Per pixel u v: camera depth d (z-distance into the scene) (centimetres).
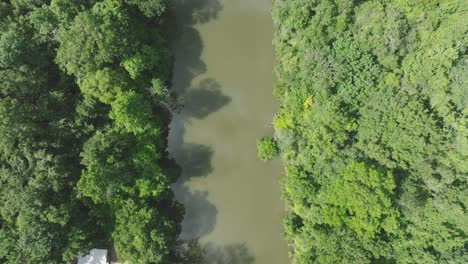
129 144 4294
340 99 4134
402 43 3978
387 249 3862
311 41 4306
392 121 3941
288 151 4425
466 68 3672
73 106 4341
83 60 4028
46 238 3816
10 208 3803
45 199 3928
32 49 4153
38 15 4097
